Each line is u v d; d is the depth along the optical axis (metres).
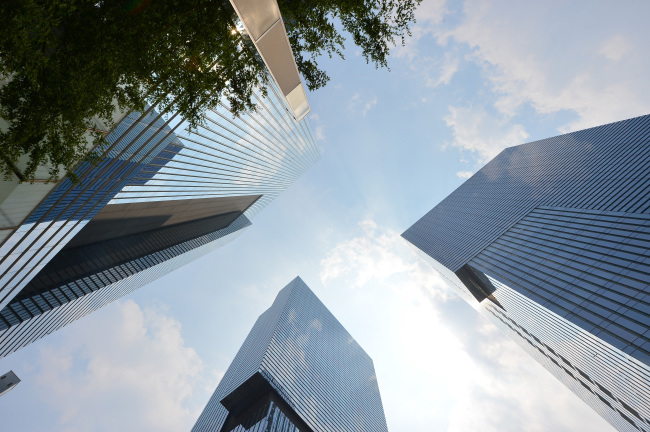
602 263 70.38
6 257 24.22
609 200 87.56
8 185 17.88
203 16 10.50
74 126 9.87
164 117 35.50
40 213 24.41
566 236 87.69
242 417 129.88
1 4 7.61
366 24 13.23
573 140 128.62
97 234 67.50
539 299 76.12
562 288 73.69
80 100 9.41
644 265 61.59
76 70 9.20
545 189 118.31
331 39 13.66
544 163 133.75
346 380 179.38
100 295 69.19
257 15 5.79
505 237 111.44
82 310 68.31
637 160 91.25
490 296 109.44
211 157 56.94
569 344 73.69
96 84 9.83
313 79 14.69
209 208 102.38
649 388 55.59
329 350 184.12
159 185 50.09
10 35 7.75
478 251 116.31
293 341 154.25
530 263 89.62
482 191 156.25
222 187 77.50
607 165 100.31
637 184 83.81
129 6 9.45
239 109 14.08
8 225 21.47
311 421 126.38
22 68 8.53
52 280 58.12
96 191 32.81
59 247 31.91
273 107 67.75
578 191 102.38
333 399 153.50
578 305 66.75
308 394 137.75
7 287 27.70
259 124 66.38
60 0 8.19
